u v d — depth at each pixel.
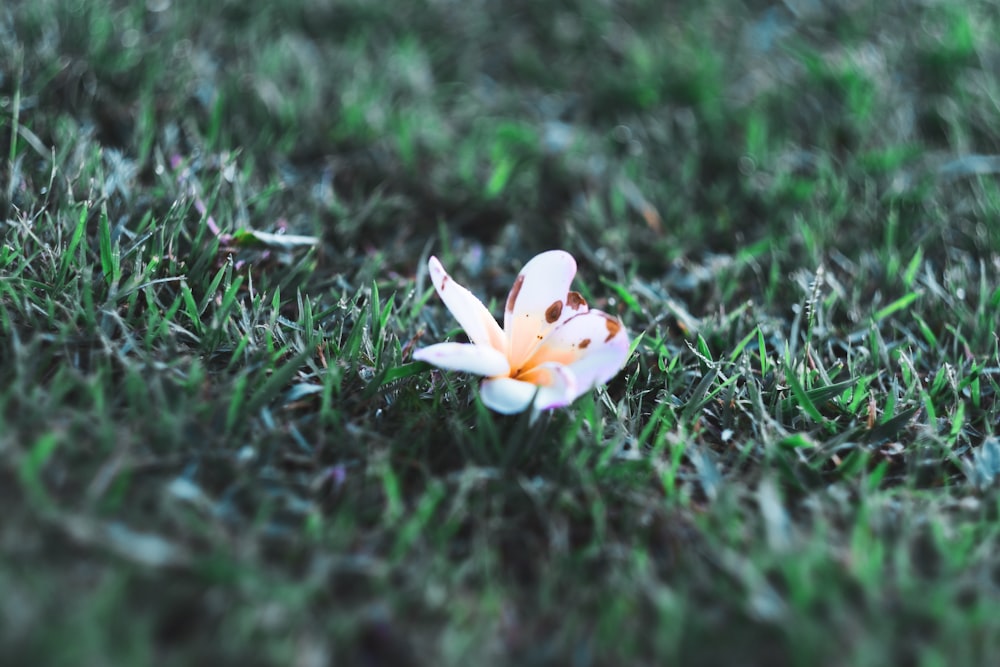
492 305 0.58
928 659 0.40
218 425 0.47
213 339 0.51
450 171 0.68
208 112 0.68
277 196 0.62
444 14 0.85
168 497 0.43
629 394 0.52
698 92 0.76
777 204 0.67
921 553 0.46
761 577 0.43
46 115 0.63
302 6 0.82
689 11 0.87
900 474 0.50
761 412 0.50
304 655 0.40
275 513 0.45
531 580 0.45
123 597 0.41
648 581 0.43
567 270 0.48
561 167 0.70
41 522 0.42
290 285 0.56
